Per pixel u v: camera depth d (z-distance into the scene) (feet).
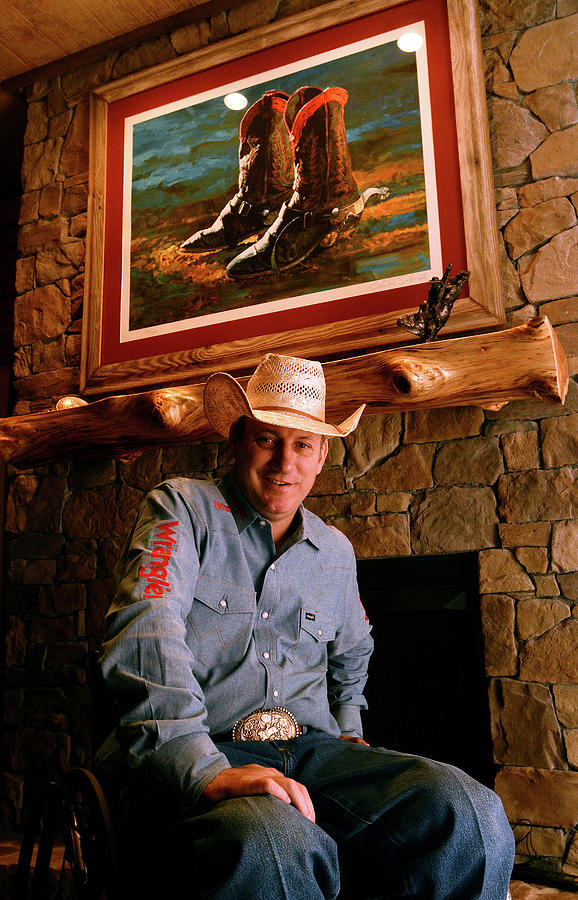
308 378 5.19
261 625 4.81
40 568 10.57
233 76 10.51
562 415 7.84
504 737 7.40
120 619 4.18
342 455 8.87
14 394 11.60
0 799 9.93
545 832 7.02
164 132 10.91
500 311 8.23
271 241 9.73
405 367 7.36
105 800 3.99
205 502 4.94
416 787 4.10
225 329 9.78
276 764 4.44
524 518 7.79
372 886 4.12
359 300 8.99
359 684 5.60
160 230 10.60
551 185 8.39
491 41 9.05
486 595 7.79
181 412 8.64
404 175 9.07
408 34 9.41
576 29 8.63
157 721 3.85
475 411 8.27
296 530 5.16
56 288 11.41
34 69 12.22
